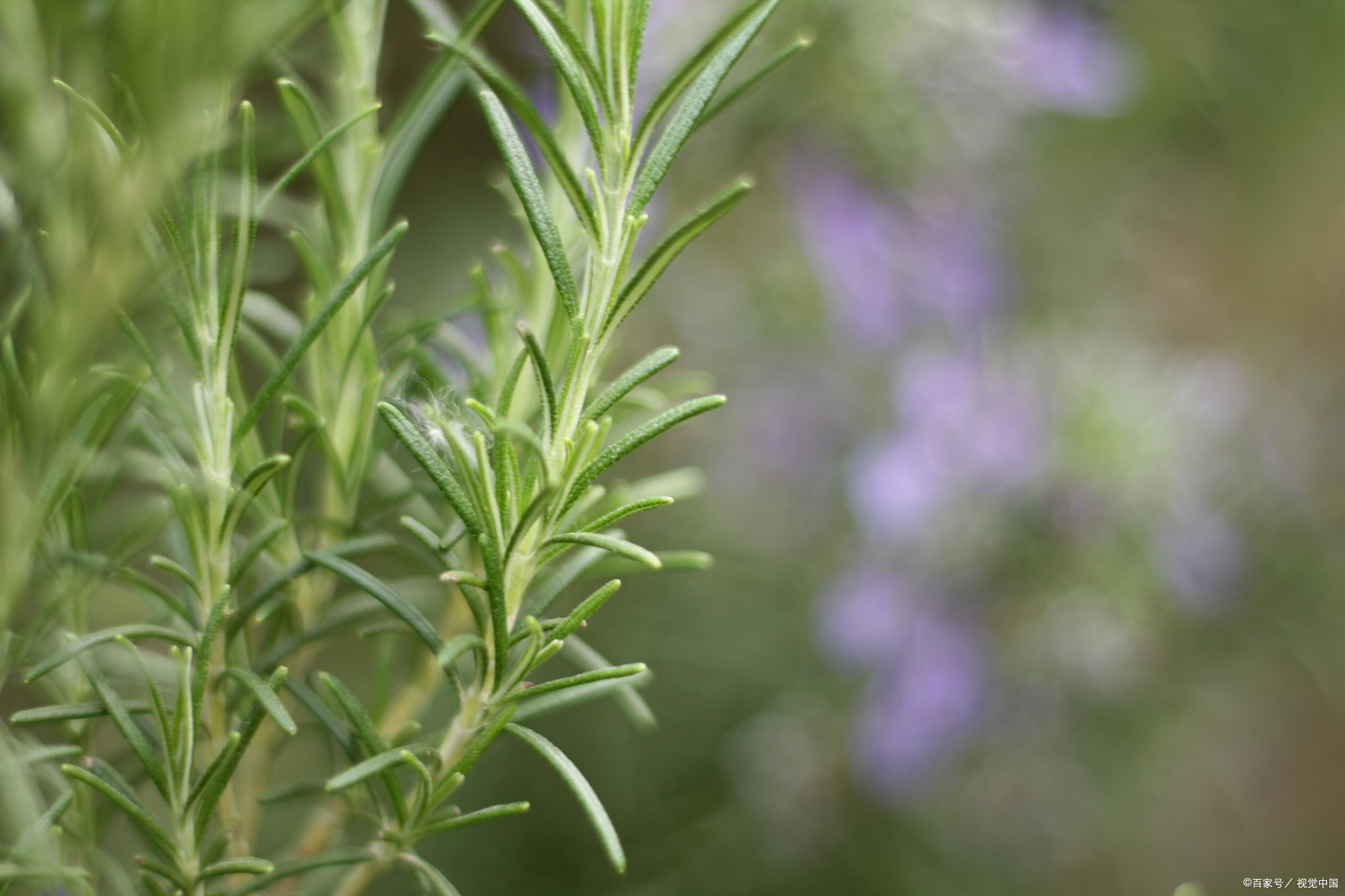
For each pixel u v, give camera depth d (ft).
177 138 1.14
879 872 2.83
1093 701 2.67
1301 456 2.91
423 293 3.26
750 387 3.14
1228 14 3.24
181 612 1.20
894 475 2.57
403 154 1.28
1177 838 3.42
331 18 1.27
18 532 1.19
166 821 1.46
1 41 1.29
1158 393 2.69
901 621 2.57
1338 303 3.81
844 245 2.85
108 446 1.28
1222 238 3.78
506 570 1.13
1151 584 2.57
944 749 2.58
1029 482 2.53
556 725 2.92
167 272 1.15
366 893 2.52
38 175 1.22
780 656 3.02
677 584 3.06
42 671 1.12
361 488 1.29
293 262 1.86
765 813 2.89
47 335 1.19
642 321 3.22
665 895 2.82
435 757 1.16
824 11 2.66
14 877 1.17
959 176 2.90
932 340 2.88
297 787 1.26
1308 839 3.69
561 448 1.12
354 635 2.92
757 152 2.94
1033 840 2.88
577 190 1.10
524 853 2.86
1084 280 3.20
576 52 1.10
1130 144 3.28
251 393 2.26
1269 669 3.07
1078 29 2.83
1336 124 3.47
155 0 1.14
